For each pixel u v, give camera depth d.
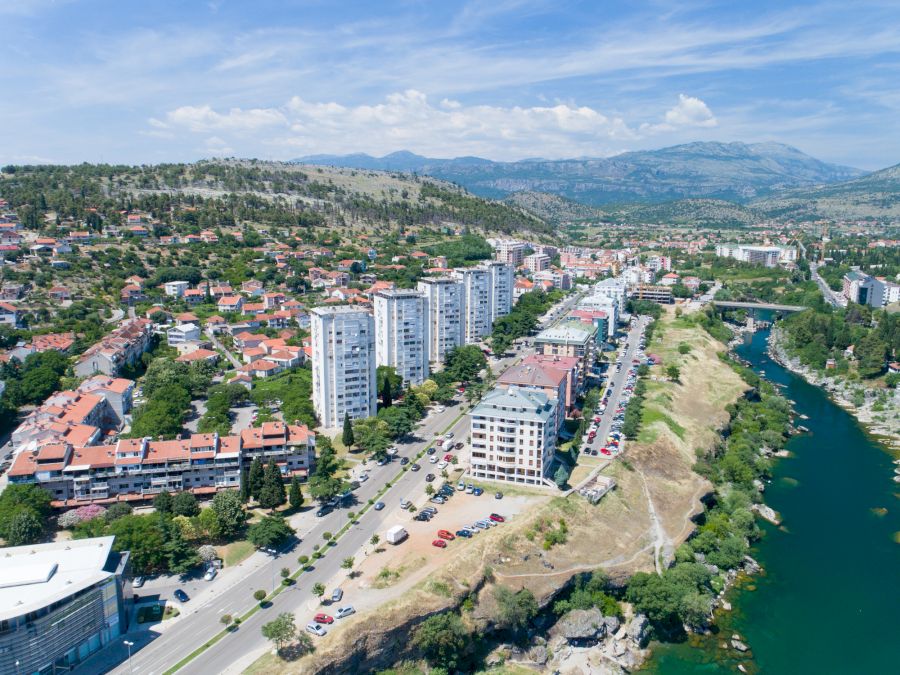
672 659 198.75
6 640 151.12
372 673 179.62
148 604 192.25
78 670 164.12
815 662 197.75
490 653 197.25
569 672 192.50
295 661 168.12
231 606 191.12
